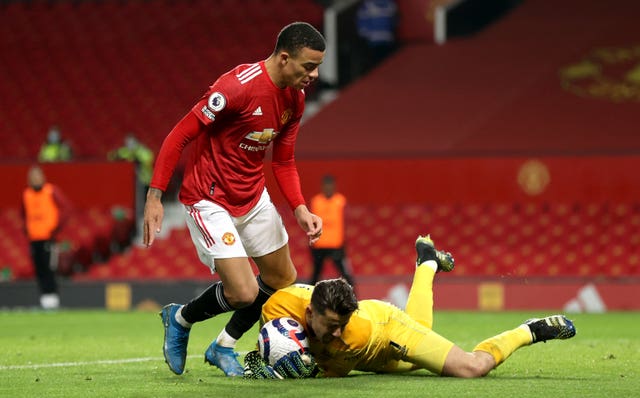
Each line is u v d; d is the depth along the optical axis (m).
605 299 59.50
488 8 97.81
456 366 23.08
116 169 68.81
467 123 79.31
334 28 86.31
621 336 40.50
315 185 68.56
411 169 67.94
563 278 60.19
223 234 23.59
